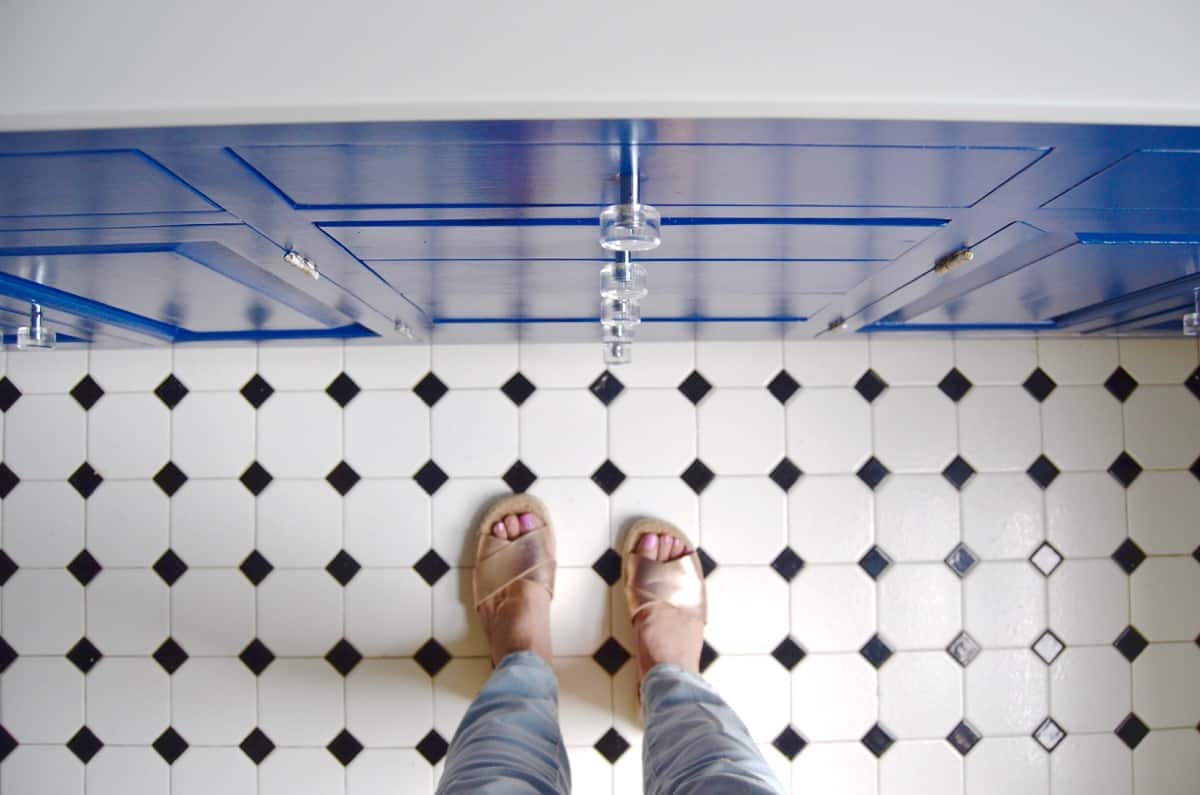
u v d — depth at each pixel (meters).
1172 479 1.25
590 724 1.19
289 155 0.35
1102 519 1.24
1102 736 1.23
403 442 1.21
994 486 1.24
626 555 1.18
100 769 1.19
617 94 0.31
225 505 1.21
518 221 0.46
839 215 0.45
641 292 0.49
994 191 0.41
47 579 1.21
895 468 1.23
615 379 1.22
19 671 1.20
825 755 1.21
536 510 1.18
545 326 0.92
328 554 1.20
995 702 1.22
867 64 0.31
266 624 1.20
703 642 1.19
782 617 1.21
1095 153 0.36
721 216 0.45
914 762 1.21
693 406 1.22
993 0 0.31
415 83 0.31
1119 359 1.25
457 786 0.73
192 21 0.31
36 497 1.21
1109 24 0.32
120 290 0.68
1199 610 1.24
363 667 1.20
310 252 0.53
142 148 0.34
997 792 1.22
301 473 1.21
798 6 0.31
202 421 1.21
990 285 0.70
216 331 1.02
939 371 1.24
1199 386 1.25
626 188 0.39
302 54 0.31
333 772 1.19
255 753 1.19
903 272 0.61
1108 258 0.58
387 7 0.31
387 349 1.22
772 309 0.81
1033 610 1.23
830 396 1.23
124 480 1.21
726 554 1.22
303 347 1.21
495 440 1.22
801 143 0.34
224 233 0.48
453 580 1.20
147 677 1.20
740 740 0.82
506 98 0.31
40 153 0.34
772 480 1.22
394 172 0.38
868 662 1.22
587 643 1.20
